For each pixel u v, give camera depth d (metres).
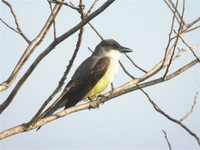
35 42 8.61
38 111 8.00
